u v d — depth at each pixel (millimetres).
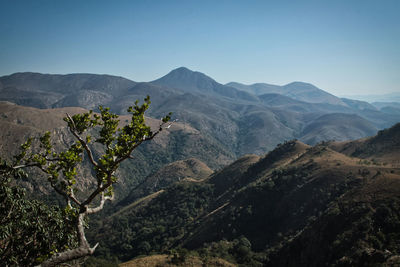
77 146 9047
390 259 26406
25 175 10570
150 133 8586
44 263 6402
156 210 108812
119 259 83000
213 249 61562
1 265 10000
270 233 67312
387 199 43000
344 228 42250
